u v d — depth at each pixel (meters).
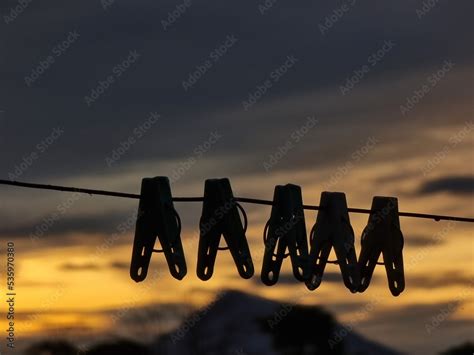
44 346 32.28
